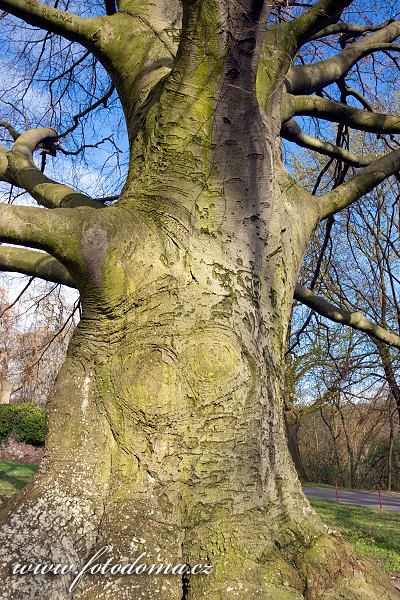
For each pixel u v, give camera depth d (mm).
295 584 2832
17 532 2664
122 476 2854
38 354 7438
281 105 4199
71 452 2926
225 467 2914
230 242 3254
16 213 2824
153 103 3496
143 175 3418
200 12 2953
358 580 2916
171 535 2771
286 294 3572
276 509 3062
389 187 13273
